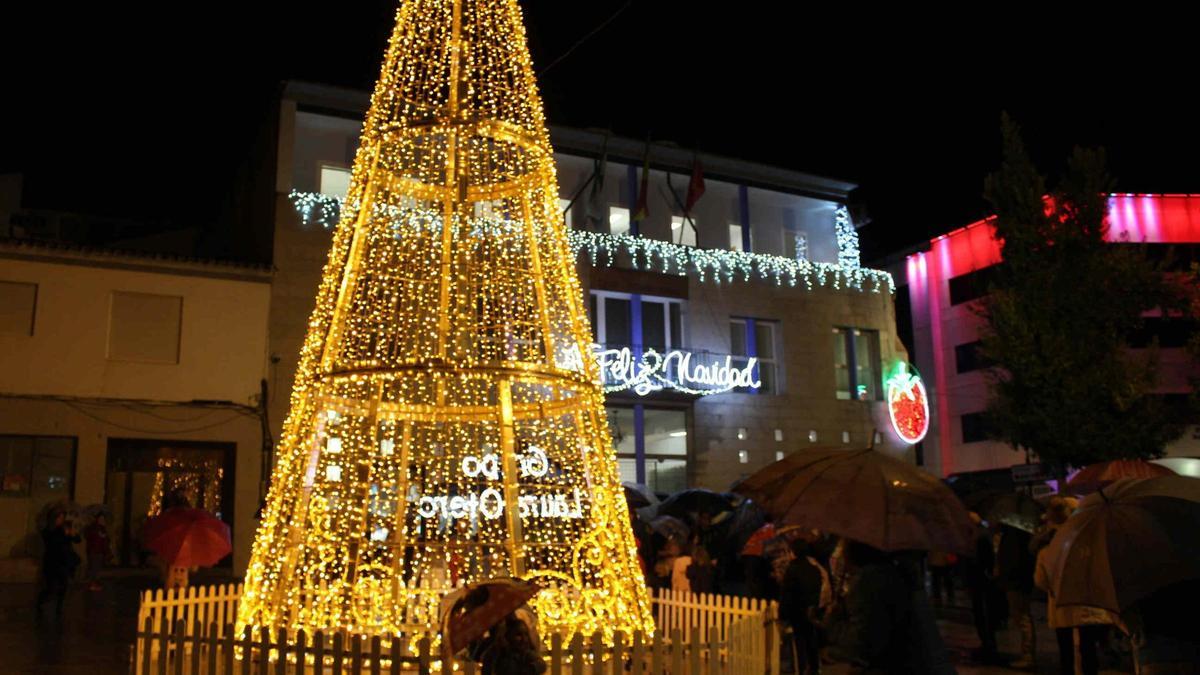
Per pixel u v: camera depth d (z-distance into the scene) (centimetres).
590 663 652
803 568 888
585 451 978
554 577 1102
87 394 2002
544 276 1094
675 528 1485
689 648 645
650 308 2694
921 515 527
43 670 973
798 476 580
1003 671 1064
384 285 1110
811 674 885
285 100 2294
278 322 2178
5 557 1892
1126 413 1905
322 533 959
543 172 974
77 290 2027
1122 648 1139
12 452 1936
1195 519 504
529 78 979
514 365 877
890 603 493
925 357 3703
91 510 1722
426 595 967
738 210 2941
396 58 970
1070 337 1931
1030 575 1055
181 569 1172
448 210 972
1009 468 3300
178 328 2103
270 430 2127
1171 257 2052
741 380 2739
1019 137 2120
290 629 821
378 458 1216
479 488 1228
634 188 2764
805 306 2912
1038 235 2020
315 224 2256
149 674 715
